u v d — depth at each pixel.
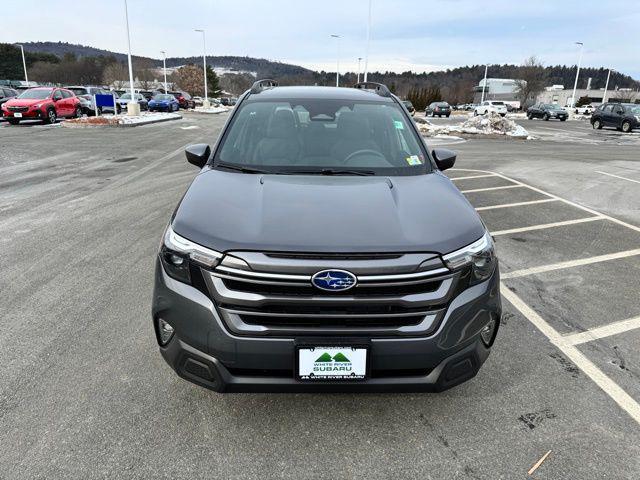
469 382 3.03
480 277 2.42
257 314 2.22
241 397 2.83
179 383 2.96
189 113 39.66
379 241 2.29
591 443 2.51
